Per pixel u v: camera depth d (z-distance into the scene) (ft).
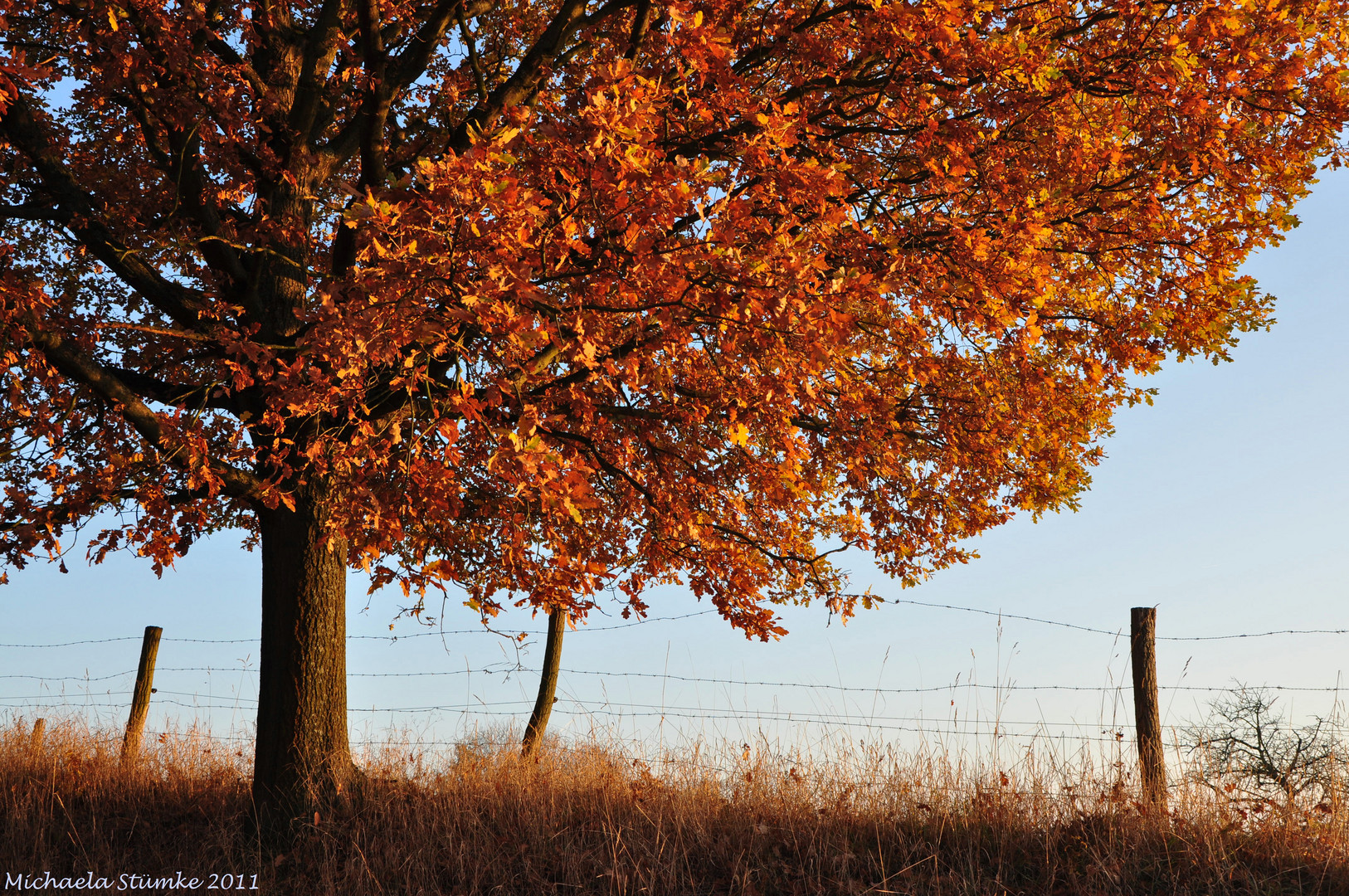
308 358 17.20
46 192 22.99
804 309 13.26
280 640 22.16
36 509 18.58
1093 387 25.08
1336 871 15.80
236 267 23.32
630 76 12.59
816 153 19.57
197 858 19.75
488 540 24.44
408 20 26.53
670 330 15.10
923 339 20.30
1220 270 20.13
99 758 26.35
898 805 20.01
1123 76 18.08
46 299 17.90
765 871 17.46
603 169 12.14
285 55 26.08
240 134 23.20
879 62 20.52
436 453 18.44
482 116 21.33
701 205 12.96
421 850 18.33
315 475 19.86
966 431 24.31
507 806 21.98
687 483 24.45
